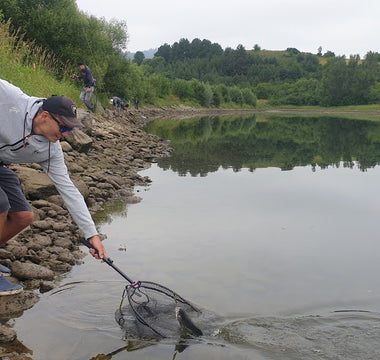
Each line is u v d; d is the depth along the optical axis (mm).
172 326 3924
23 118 3582
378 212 8109
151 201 8406
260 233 6719
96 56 26781
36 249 5301
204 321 4078
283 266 5473
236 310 4316
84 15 27203
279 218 7578
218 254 5758
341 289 4875
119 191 8883
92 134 13773
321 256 5867
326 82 112188
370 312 4359
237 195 9227
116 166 11164
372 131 32062
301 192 9727
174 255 5637
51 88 16234
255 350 3660
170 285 4770
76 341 3648
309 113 86125
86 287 4629
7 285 4281
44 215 6441
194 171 12062
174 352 3586
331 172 12633
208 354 3574
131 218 7176
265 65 164750
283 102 115688
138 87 45250
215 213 7711
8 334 3562
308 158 15734
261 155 16188
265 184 10539
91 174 9062
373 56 126375
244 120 45844
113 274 4977
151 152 15203
